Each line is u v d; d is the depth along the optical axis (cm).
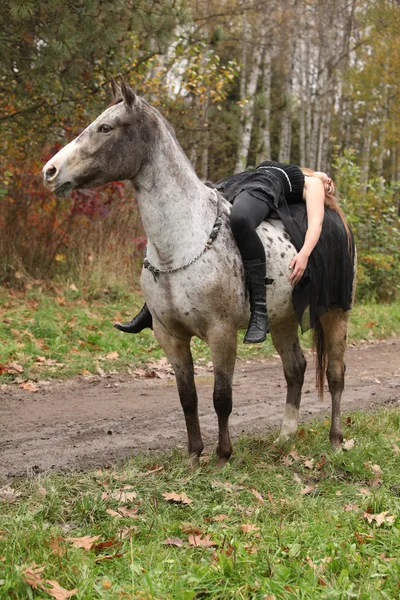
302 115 2491
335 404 487
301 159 2492
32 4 735
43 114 978
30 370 699
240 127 1675
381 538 325
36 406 591
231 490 381
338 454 446
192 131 1306
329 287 456
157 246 393
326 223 458
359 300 1406
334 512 357
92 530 327
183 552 305
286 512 359
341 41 2691
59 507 346
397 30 2283
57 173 367
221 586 277
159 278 397
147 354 816
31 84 900
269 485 398
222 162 1939
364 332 1095
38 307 920
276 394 676
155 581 275
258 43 1819
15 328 823
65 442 486
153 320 420
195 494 376
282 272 428
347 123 3075
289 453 459
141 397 644
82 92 985
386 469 430
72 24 795
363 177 2500
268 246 425
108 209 1138
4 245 1028
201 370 777
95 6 802
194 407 430
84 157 370
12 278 1013
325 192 473
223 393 413
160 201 387
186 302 393
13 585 264
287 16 2088
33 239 1056
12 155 1041
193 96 1307
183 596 264
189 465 421
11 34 825
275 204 432
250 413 593
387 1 2302
